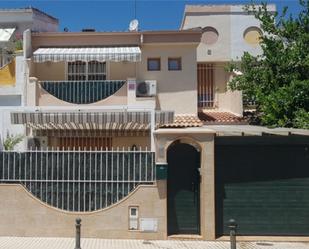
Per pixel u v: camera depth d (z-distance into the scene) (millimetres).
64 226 14336
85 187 14438
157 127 17922
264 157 14680
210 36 24469
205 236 14117
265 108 18750
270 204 14625
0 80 20359
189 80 21203
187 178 14477
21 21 25172
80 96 20281
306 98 18359
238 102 22266
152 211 14234
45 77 21375
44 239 14086
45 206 14367
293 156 14711
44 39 20922
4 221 14414
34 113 16484
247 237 14438
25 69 20234
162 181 14250
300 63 19016
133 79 20297
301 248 13445
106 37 21047
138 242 13906
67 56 19672
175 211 14477
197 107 22719
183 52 21266
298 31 20078
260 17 21312
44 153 14555
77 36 21000
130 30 21844
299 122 17656
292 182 14680
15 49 21781
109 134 20672
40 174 14516
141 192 14273
